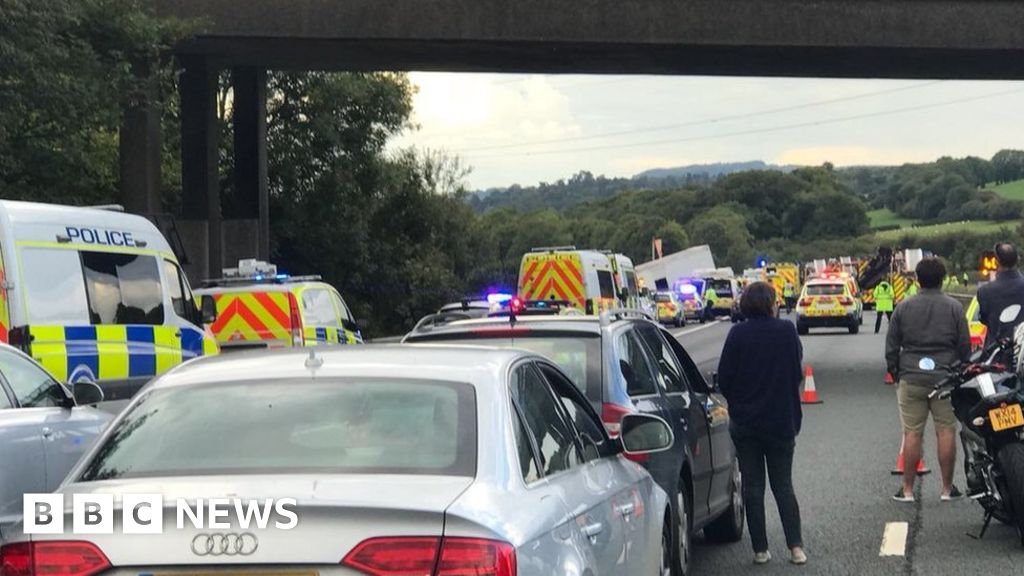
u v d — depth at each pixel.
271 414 4.71
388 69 32.59
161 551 3.99
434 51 29.39
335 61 31.22
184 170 31.50
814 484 12.73
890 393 22.98
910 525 10.55
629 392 8.17
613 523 5.51
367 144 46.75
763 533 9.23
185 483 4.27
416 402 4.73
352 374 4.92
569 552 4.65
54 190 24.36
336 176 45.16
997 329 12.25
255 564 3.97
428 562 3.96
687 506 8.66
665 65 31.39
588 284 32.62
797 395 9.14
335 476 4.31
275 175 44.47
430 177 52.16
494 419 4.70
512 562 4.07
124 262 14.37
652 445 6.55
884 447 15.52
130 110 27.16
